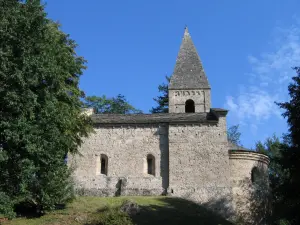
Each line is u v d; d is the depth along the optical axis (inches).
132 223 1024.9
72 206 1141.1
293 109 1011.9
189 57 1920.5
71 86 1274.6
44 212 1067.9
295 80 1038.4
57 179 1037.8
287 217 989.2
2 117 852.6
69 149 1226.6
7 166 872.3
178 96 1818.4
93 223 1001.5
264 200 1475.1
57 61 1072.2
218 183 1423.5
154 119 1540.4
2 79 840.9
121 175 1473.9
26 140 853.2
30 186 1005.8
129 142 1509.6
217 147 1462.8
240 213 1413.6
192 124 1496.1
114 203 1215.6
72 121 1163.3
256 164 1510.8
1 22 831.1
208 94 1814.7
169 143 1476.4
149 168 1499.8
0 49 828.6
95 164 1494.8
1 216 1019.3
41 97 924.6
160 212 1170.0
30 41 872.9
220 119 1497.3
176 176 1438.2
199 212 1234.6
